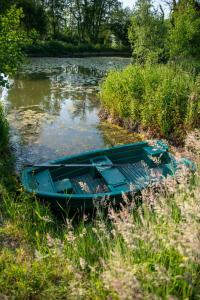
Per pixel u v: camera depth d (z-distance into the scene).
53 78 19.64
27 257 3.76
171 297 2.19
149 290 2.47
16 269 3.36
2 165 6.72
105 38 47.22
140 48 16.48
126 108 10.14
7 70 7.40
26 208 4.82
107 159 6.58
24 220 4.66
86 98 14.55
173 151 7.75
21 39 7.46
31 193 4.98
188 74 11.23
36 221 4.69
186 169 3.65
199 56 14.07
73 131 10.02
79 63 27.89
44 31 35.19
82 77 20.30
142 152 7.13
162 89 8.92
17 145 8.72
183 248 2.26
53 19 42.47
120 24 43.75
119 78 10.77
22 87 16.73
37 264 3.41
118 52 39.94
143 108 9.28
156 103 8.83
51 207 5.14
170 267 2.59
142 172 6.52
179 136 8.33
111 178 5.79
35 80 18.78
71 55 34.31
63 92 15.77
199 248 2.15
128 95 9.94
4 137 7.95
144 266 2.52
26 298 3.10
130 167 6.79
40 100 14.04
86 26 46.34
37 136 9.47
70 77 20.20
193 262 2.40
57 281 3.25
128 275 2.11
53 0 41.97
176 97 8.73
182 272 2.55
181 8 16.19
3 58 7.23
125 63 28.88
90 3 45.44
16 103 13.41
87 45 37.38
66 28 46.06
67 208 5.03
